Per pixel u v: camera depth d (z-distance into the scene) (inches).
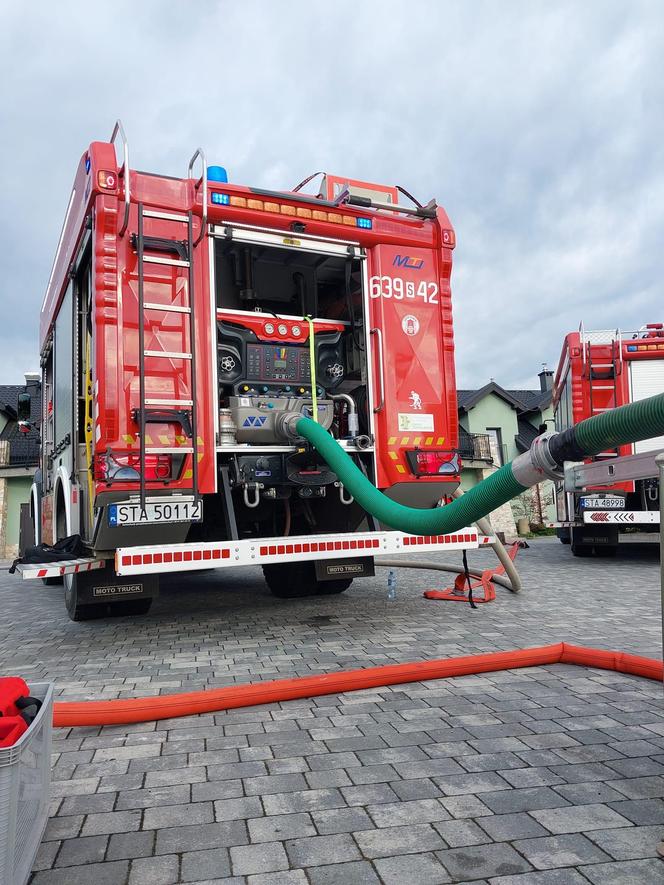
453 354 256.8
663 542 85.3
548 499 962.7
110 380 195.3
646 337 452.1
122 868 81.7
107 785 105.3
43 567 195.9
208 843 87.1
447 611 255.3
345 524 267.0
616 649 188.2
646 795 97.3
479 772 106.4
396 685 156.0
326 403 242.8
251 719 135.1
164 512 194.1
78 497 236.4
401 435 243.9
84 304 241.1
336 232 239.1
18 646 209.9
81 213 221.3
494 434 1139.3
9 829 66.7
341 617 247.0
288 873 79.7
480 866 80.0
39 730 81.1
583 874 77.8
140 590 226.2
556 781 102.5
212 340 214.4
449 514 122.6
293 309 286.5
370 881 77.5
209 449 210.7
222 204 217.8
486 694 147.6
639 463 87.8
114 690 157.2
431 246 257.8
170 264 204.2
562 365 482.0
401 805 96.0
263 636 215.5
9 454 765.3
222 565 197.5
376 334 246.1
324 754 115.5
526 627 221.1
